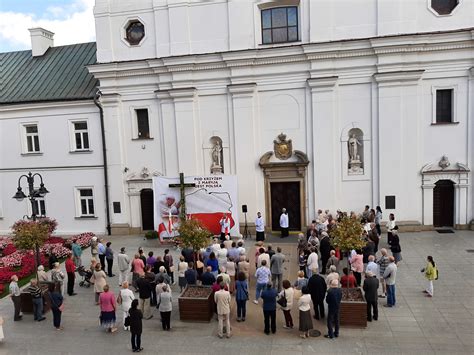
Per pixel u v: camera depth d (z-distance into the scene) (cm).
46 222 2461
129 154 2772
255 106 2577
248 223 2639
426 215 2481
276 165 2566
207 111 2639
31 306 1670
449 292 1680
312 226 2177
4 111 2917
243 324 1505
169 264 1864
